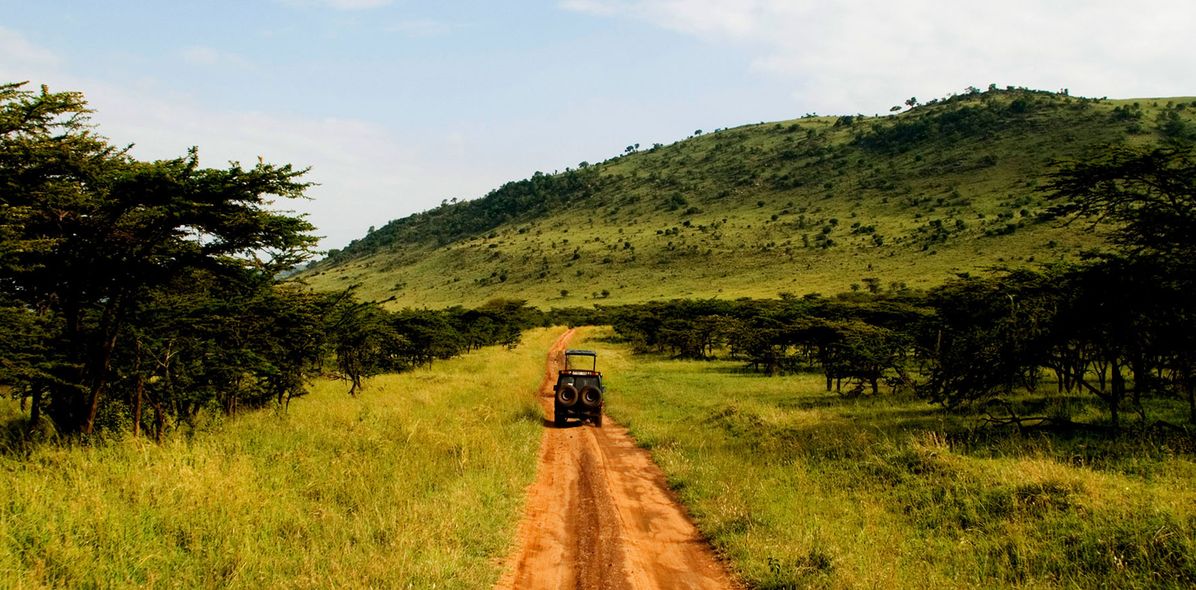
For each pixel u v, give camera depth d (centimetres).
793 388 2369
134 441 909
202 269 1048
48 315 987
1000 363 1293
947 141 17912
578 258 15200
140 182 831
